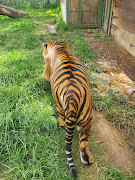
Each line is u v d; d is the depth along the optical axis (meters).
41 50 6.16
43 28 9.48
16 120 3.15
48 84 4.24
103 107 3.75
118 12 7.23
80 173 2.55
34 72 4.81
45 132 3.10
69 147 2.34
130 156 2.81
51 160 2.66
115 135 3.17
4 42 6.99
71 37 7.84
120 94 4.14
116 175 2.51
